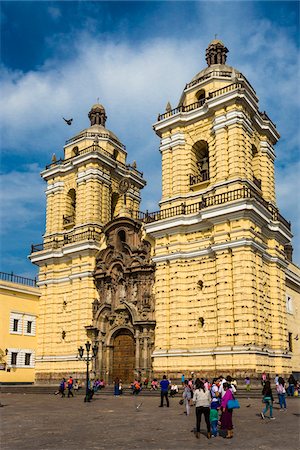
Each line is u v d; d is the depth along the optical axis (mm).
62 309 57156
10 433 20828
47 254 58688
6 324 55500
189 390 27812
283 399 29172
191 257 45500
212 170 46969
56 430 21531
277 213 48562
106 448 16922
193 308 44250
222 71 51062
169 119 50812
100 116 65812
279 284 45812
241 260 41094
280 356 43000
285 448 16844
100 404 35219
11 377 54781
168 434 20141
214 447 17141
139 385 43031
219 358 40406
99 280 54219
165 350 44312
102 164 59750
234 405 19281
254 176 48344
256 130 49969
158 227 47469
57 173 62219
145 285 49938
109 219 59375
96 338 52094
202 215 44156
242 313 40000
